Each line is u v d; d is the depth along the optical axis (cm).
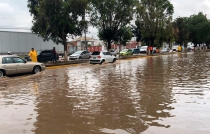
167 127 506
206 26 7056
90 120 568
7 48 3095
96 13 3184
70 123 549
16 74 1542
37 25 2411
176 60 2814
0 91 976
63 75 1520
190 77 1289
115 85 1077
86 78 1349
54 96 859
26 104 742
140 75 1433
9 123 556
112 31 3288
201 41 7569
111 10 3162
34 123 554
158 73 1516
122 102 742
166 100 757
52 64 2183
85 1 2408
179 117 575
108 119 572
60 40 2702
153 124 528
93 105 711
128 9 3170
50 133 487
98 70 1812
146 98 792
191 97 792
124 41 3669
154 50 5541
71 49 5062
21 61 1557
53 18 2375
